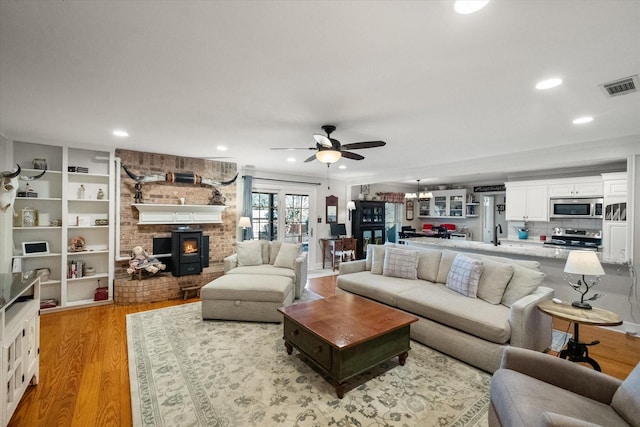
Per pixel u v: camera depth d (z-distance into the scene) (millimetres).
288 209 6645
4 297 1788
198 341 3000
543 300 2650
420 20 1422
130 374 2381
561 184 5395
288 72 1979
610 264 3391
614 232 4207
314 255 7090
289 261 4539
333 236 7289
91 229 4316
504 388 1497
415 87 2191
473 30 1501
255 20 1435
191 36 1575
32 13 1379
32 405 2016
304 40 1607
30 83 2145
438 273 3684
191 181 4879
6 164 3580
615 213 4227
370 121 2963
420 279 3840
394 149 4180
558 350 2848
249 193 5742
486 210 8227
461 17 1396
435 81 2092
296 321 2500
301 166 5797
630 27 1448
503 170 4711
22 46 1666
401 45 1646
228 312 3514
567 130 3207
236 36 1573
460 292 3170
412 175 5957
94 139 3779
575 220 5621
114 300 4254
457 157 4758
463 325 2619
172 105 2574
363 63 1853
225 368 2486
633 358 2748
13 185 3051
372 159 4973
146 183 4609
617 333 3334
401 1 1291
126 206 4461
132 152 4496
